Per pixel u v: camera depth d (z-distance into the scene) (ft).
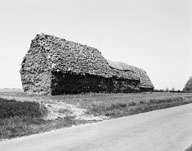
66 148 24.08
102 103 67.72
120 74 143.02
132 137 29.73
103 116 52.60
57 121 43.68
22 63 98.73
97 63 122.52
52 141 27.50
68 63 96.78
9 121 38.09
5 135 30.91
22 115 42.52
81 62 107.04
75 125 40.27
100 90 114.42
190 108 75.20
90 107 60.54
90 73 106.11
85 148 24.03
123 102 74.33
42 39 94.73
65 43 109.70
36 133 33.19
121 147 24.58
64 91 91.61
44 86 88.94
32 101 57.26
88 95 93.20
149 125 39.73
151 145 25.67
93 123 42.60
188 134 32.07
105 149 23.67
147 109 68.33
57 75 88.43
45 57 90.79
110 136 30.30
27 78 96.73
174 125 39.68
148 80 206.28
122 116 53.83
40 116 45.57
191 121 44.55
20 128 35.65
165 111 65.05
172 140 28.30
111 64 147.13
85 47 126.62
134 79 157.48
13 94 89.61
